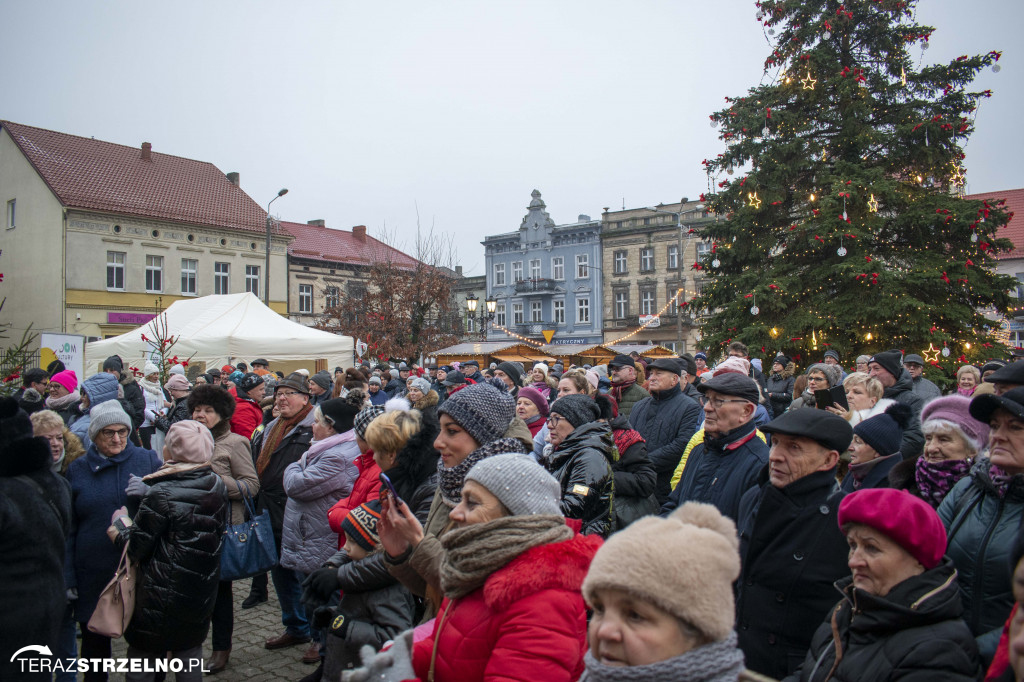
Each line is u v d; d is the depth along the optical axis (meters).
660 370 5.53
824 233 17.39
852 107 18.05
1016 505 2.40
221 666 4.61
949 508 2.65
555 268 50.91
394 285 28.61
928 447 3.04
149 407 8.91
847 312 17.25
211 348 13.60
